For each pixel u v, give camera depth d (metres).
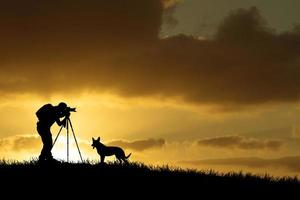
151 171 25.92
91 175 25.31
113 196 23.00
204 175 25.64
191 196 23.19
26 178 24.92
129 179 24.88
